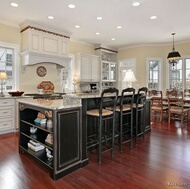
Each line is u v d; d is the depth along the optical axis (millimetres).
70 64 6215
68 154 2250
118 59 7672
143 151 3000
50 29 4902
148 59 6926
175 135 3941
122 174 2225
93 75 6656
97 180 2086
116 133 3461
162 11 3865
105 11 3861
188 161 2592
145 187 1937
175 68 6672
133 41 6543
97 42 6668
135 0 3359
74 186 1959
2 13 3951
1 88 4449
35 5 3553
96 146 3133
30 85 4980
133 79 3711
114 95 3027
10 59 4699
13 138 3709
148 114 4184
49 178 2127
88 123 2996
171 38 6121
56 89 5570
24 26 4590
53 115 2111
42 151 2678
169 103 5195
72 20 4391
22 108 2861
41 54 4688
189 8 3713
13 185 1976
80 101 2410
